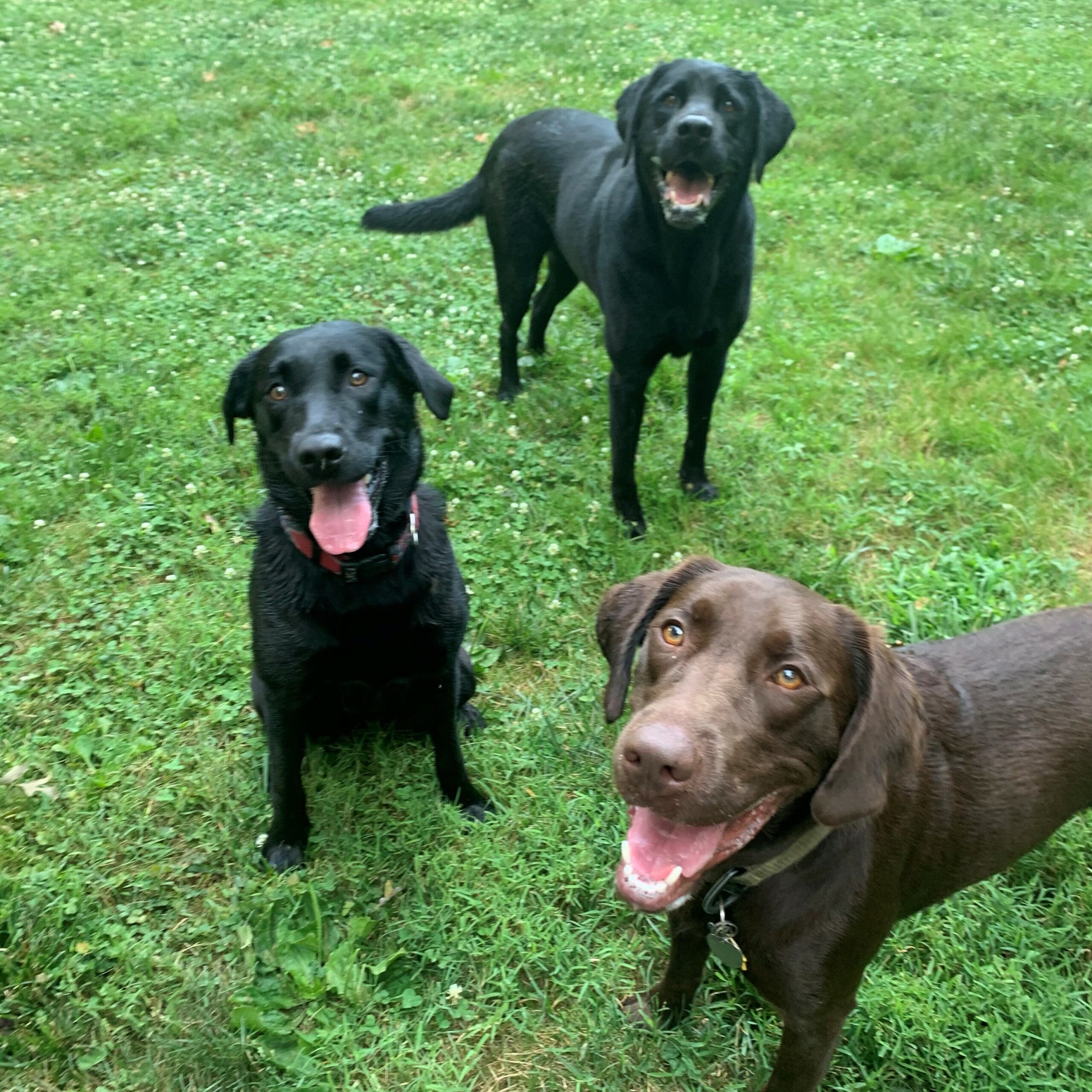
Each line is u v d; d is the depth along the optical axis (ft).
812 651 2.40
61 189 8.13
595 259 5.02
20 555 4.65
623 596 2.89
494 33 12.14
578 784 3.84
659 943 3.34
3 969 3.16
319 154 8.71
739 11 13.05
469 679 3.99
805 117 9.64
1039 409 5.73
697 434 5.13
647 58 11.16
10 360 5.92
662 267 4.58
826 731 2.45
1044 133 9.17
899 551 4.90
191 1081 2.98
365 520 3.16
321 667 3.34
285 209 7.76
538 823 3.67
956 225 7.72
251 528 3.52
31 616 4.45
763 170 4.66
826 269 7.17
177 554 4.75
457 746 3.70
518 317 5.87
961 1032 3.11
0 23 12.04
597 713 4.09
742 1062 3.10
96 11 12.84
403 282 6.90
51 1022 3.05
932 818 2.82
